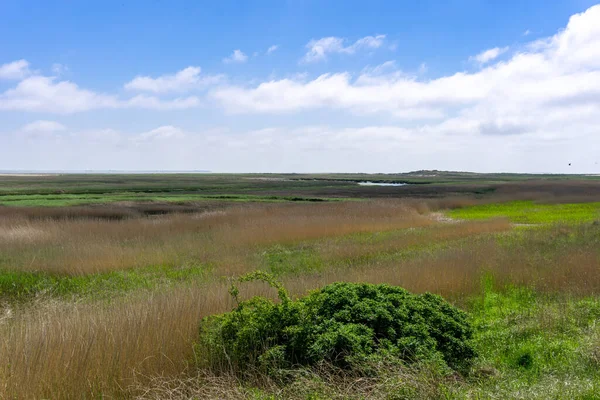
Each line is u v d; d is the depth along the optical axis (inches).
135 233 809.5
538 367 253.9
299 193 2212.1
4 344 232.5
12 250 651.5
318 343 229.6
